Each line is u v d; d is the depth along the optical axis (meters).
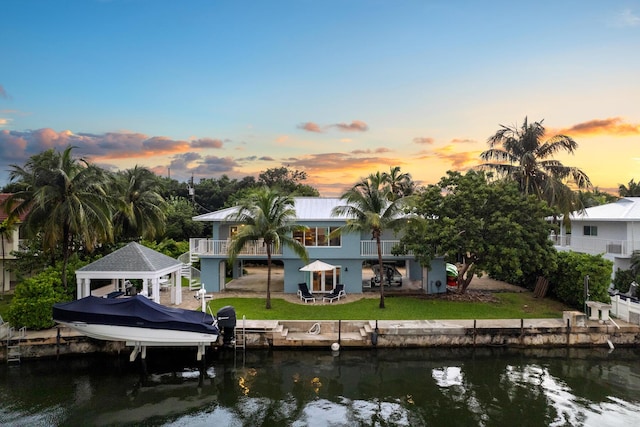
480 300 28.45
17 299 21.88
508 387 17.95
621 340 22.64
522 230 25.89
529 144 36.59
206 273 31.84
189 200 60.69
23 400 16.94
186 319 20.67
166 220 46.94
